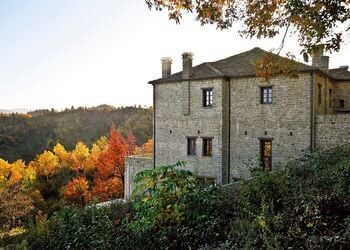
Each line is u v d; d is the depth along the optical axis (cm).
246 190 758
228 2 752
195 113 2200
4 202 2538
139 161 2517
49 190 4522
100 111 9881
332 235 460
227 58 2400
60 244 899
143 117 8506
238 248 552
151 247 708
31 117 8819
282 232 500
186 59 2219
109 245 786
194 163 2197
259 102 1998
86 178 4709
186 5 727
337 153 1288
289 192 703
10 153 6600
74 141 7888
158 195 727
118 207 988
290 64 870
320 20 691
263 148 2002
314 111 1825
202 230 667
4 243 1045
